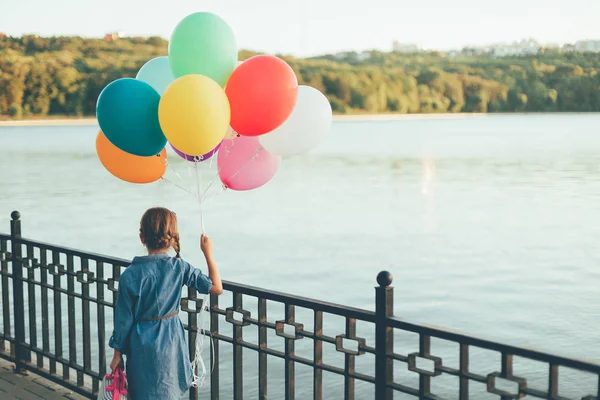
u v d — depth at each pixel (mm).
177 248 3543
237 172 4141
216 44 3832
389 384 3176
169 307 3441
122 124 3746
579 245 21000
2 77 91438
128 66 95000
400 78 125438
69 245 19656
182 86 3562
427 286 15758
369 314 3229
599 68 133125
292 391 3629
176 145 3697
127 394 3416
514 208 29094
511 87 131875
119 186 35656
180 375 3453
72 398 4977
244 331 11266
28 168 45375
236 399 3863
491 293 15133
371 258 18734
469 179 40625
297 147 4062
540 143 72188
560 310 13680
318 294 14891
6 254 5465
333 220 25641
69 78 93000
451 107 129500
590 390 8906
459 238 22141
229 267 17312
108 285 4551
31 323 5277
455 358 10258
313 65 122125
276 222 24969
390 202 30938
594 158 54219
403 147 69250
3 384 5238
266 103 3686
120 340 3371
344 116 121812
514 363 9922
